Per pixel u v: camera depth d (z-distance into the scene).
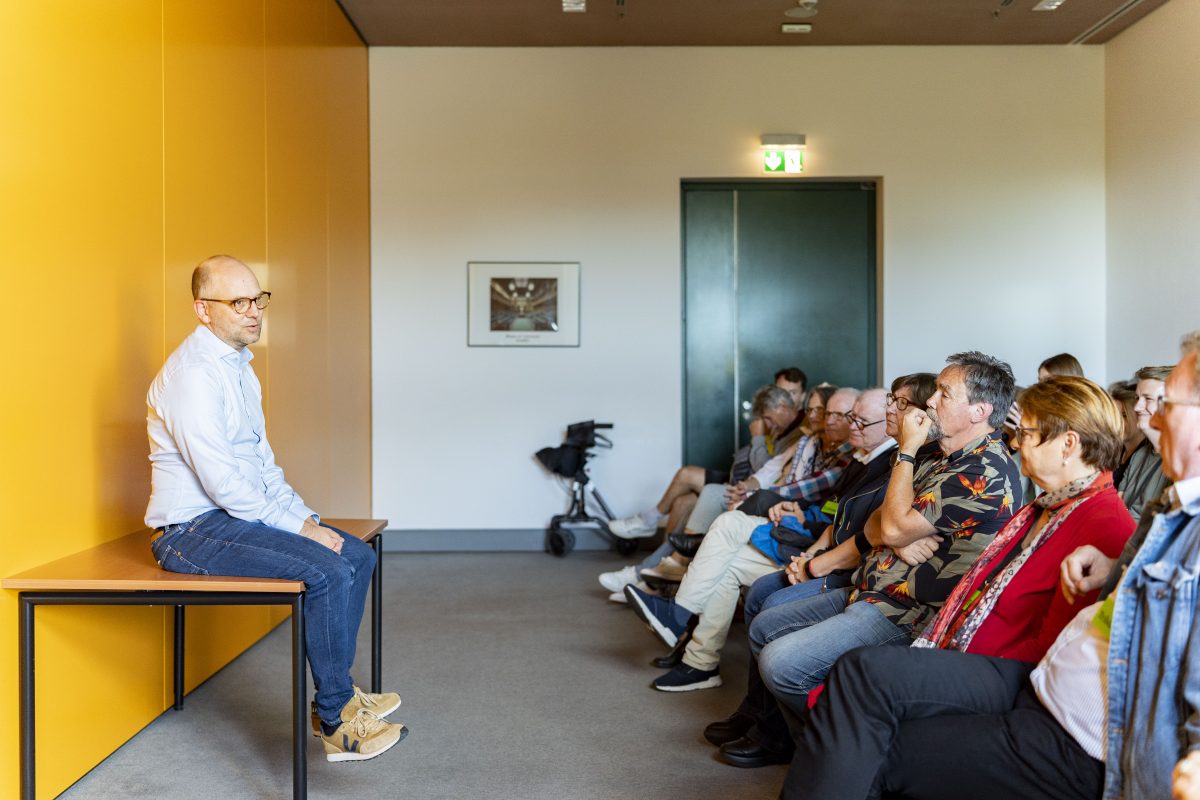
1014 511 2.53
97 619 3.02
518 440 6.84
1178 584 1.57
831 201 6.95
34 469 2.70
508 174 6.77
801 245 6.95
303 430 5.19
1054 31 6.43
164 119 3.51
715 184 6.94
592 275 6.80
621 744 3.20
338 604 2.71
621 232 6.79
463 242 6.79
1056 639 1.85
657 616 3.98
